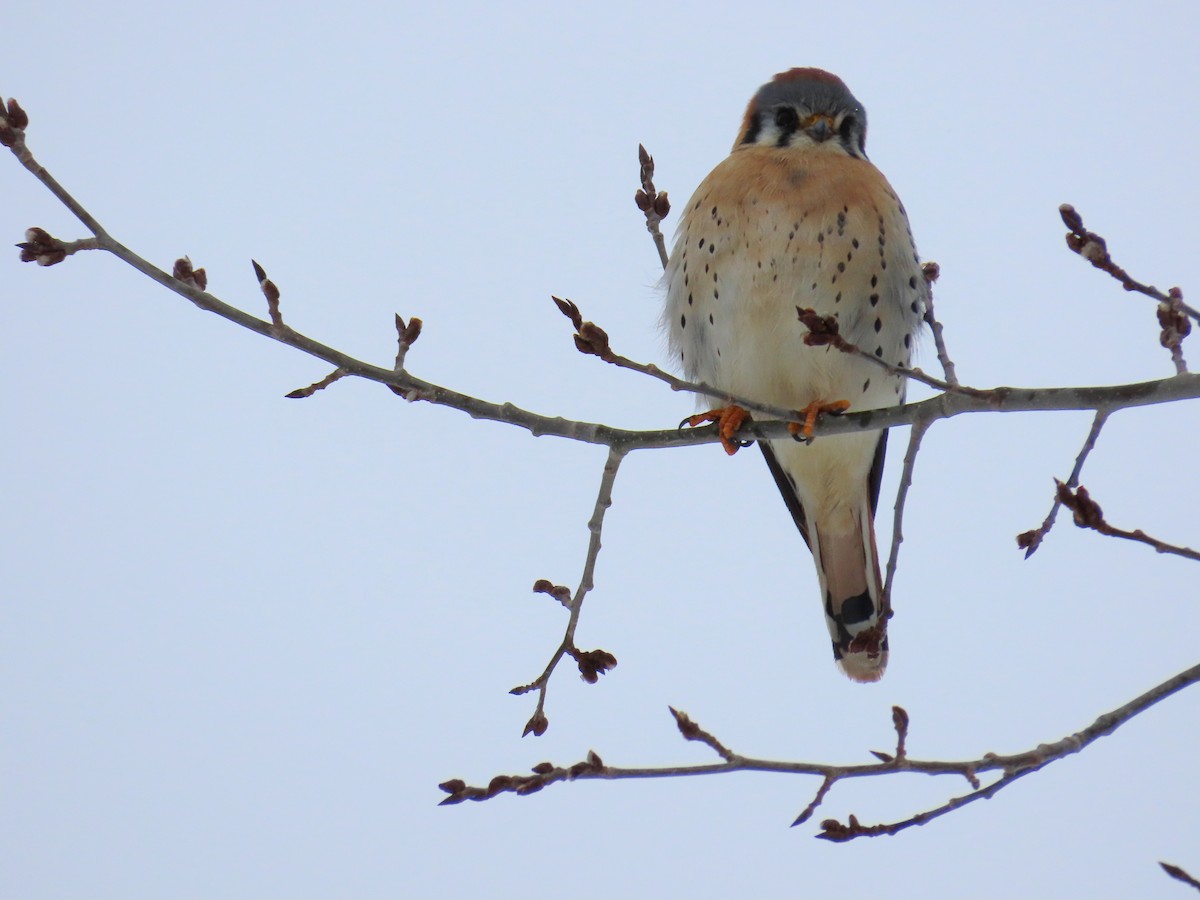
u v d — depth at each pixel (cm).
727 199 1057
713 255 1061
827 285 1037
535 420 895
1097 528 700
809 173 1055
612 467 910
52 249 761
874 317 1049
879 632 855
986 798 679
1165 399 763
